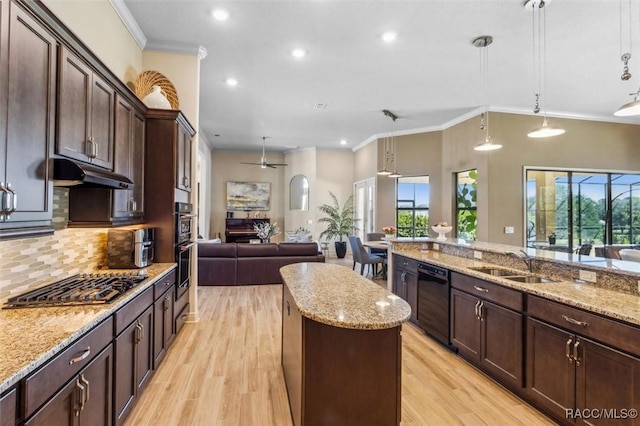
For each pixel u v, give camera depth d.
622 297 2.17
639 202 6.94
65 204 2.45
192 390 2.64
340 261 9.34
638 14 3.31
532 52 4.12
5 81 1.38
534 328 2.38
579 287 2.45
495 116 6.23
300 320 1.96
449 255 4.24
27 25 1.52
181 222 3.56
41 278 2.21
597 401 1.94
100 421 1.75
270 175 11.30
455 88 5.37
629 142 6.86
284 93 5.64
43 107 1.65
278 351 3.38
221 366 3.05
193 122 4.10
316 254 6.43
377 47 4.02
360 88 5.39
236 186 11.05
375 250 8.01
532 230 6.43
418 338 3.82
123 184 2.39
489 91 5.49
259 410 2.39
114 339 1.91
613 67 4.53
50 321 1.62
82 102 2.03
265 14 3.35
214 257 6.20
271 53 4.18
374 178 8.72
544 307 2.30
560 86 5.22
